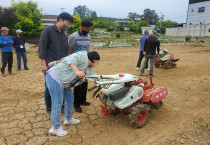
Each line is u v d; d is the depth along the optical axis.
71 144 3.25
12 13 20.98
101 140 3.35
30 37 25.30
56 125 3.42
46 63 3.91
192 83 6.39
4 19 20.19
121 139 3.35
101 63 10.71
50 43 3.80
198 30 50.16
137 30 80.50
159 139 3.29
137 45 21.91
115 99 3.55
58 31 3.83
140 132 3.56
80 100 4.52
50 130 3.50
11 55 7.82
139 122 3.71
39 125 3.89
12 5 24.36
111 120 4.09
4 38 7.47
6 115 4.32
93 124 3.91
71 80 3.28
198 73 7.74
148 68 8.77
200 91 5.60
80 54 3.16
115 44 23.34
